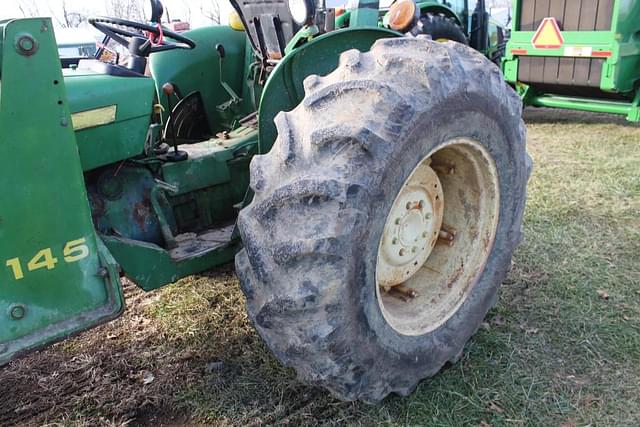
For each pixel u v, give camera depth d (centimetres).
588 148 544
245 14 305
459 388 224
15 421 215
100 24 248
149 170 230
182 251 223
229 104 332
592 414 208
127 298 302
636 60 593
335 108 181
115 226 214
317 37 237
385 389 202
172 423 213
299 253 168
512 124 225
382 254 211
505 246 242
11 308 164
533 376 229
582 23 594
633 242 341
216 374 238
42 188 163
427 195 221
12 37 150
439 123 191
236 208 268
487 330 260
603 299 282
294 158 177
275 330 180
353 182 169
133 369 244
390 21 295
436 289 233
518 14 649
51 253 168
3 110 152
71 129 164
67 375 241
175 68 320
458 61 200
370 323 187
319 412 213
